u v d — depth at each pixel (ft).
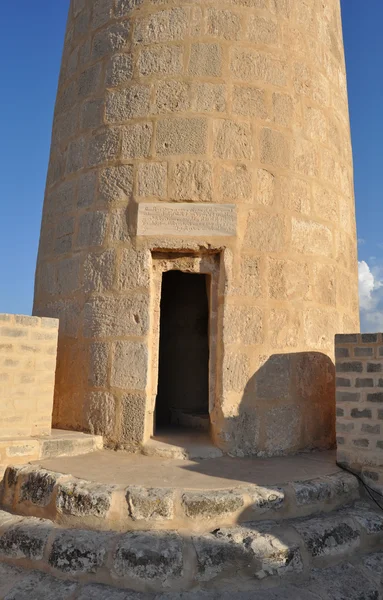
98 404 16.24
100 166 17.60
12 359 15.28
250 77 17.34
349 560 11.27
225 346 15.76
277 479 12.78
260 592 9.93
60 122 20.01
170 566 9.92
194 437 17.03
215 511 11.08
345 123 20.98
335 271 18.58
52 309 18.42
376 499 13.50
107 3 18.84
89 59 18.93
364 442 13.96
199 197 16.47
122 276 16.52
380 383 13.97
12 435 15.14
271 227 16.81
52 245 19.11
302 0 19.24
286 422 16.15
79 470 13.16
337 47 21.15
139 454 15.30
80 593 9.76
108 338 16.40
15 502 12.72
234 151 16.78
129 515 11.07
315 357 17.16
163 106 17.06
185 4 17.60
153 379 16.31
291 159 17.61
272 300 16.47
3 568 10.78
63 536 10.80
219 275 16.39
